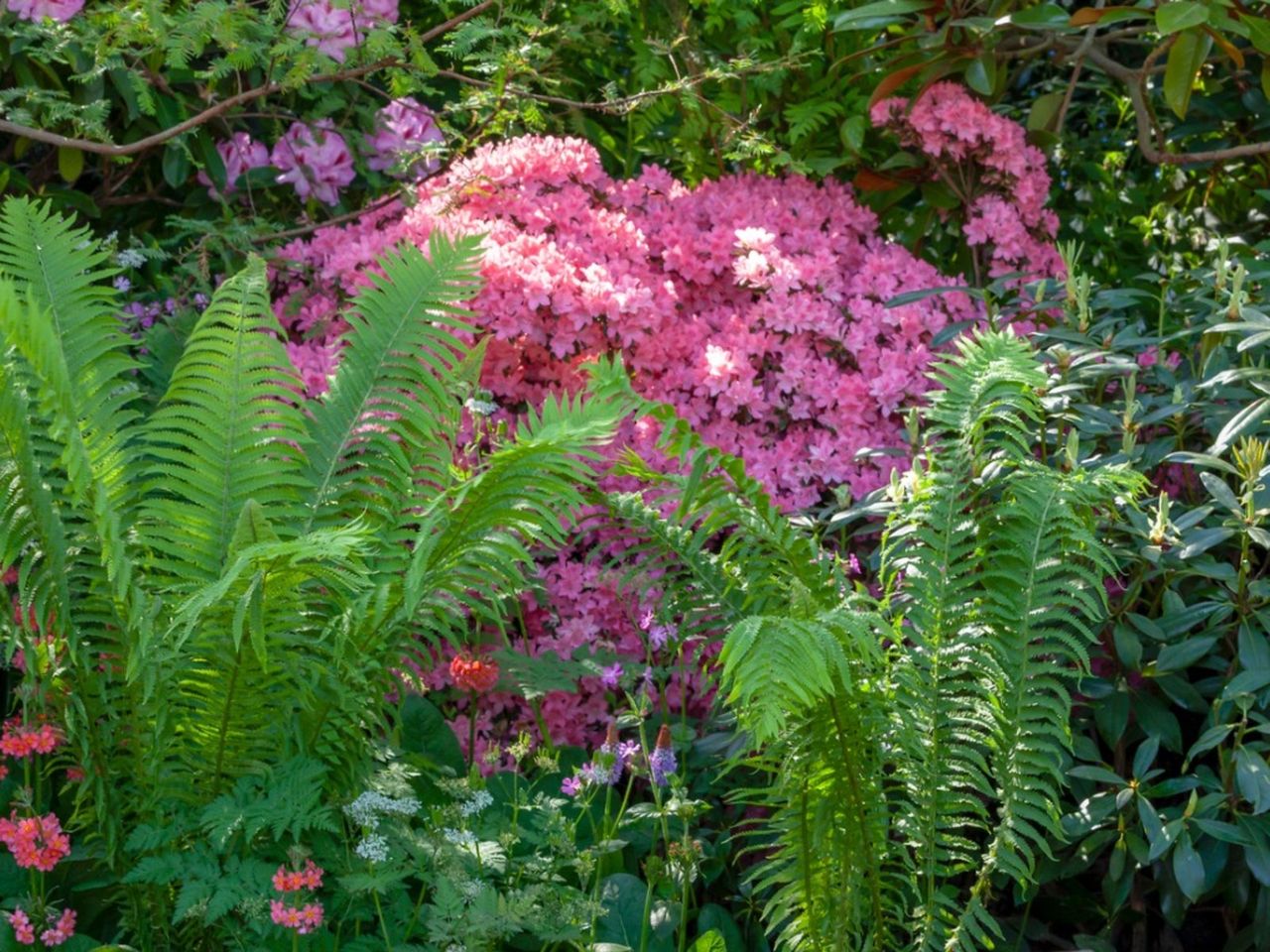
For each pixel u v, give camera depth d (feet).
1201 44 12.94
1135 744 10.07
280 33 12.21
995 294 12.90
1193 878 8.21
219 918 7.95
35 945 7.72
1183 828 8.41
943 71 13.74
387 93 13.89
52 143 11.76
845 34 15.16
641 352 11.46
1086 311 10.53
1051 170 16.31
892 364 11.45
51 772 8.74
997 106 16.72
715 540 10.74
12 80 13.10
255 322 8.31
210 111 12.05
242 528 7.24
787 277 11.72
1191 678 10.19
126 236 13.73
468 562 8.06
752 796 9.75
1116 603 9.66
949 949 8.19
